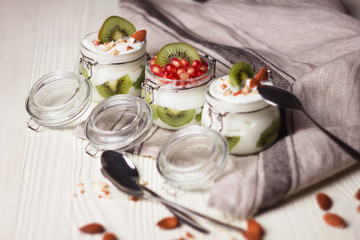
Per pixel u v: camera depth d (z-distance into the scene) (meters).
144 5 1.04
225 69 0.88
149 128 0.77
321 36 0.91
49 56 1.00
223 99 0.72
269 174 0.68
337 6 0.99
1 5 1.19
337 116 0.78
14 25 1.11
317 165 0.69
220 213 0.68
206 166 0.69
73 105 0.81
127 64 0.82
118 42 0.84
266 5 1.01
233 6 1.03
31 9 1.17
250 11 1.00
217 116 0.72
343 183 0.71
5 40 1.06
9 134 0.82
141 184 0.73
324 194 0.69
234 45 0.95
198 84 0.77
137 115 0.77
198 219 0.68
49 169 0.76
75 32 1.07
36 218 0.69
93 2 1.18
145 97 0.81
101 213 0.69
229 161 0.73
